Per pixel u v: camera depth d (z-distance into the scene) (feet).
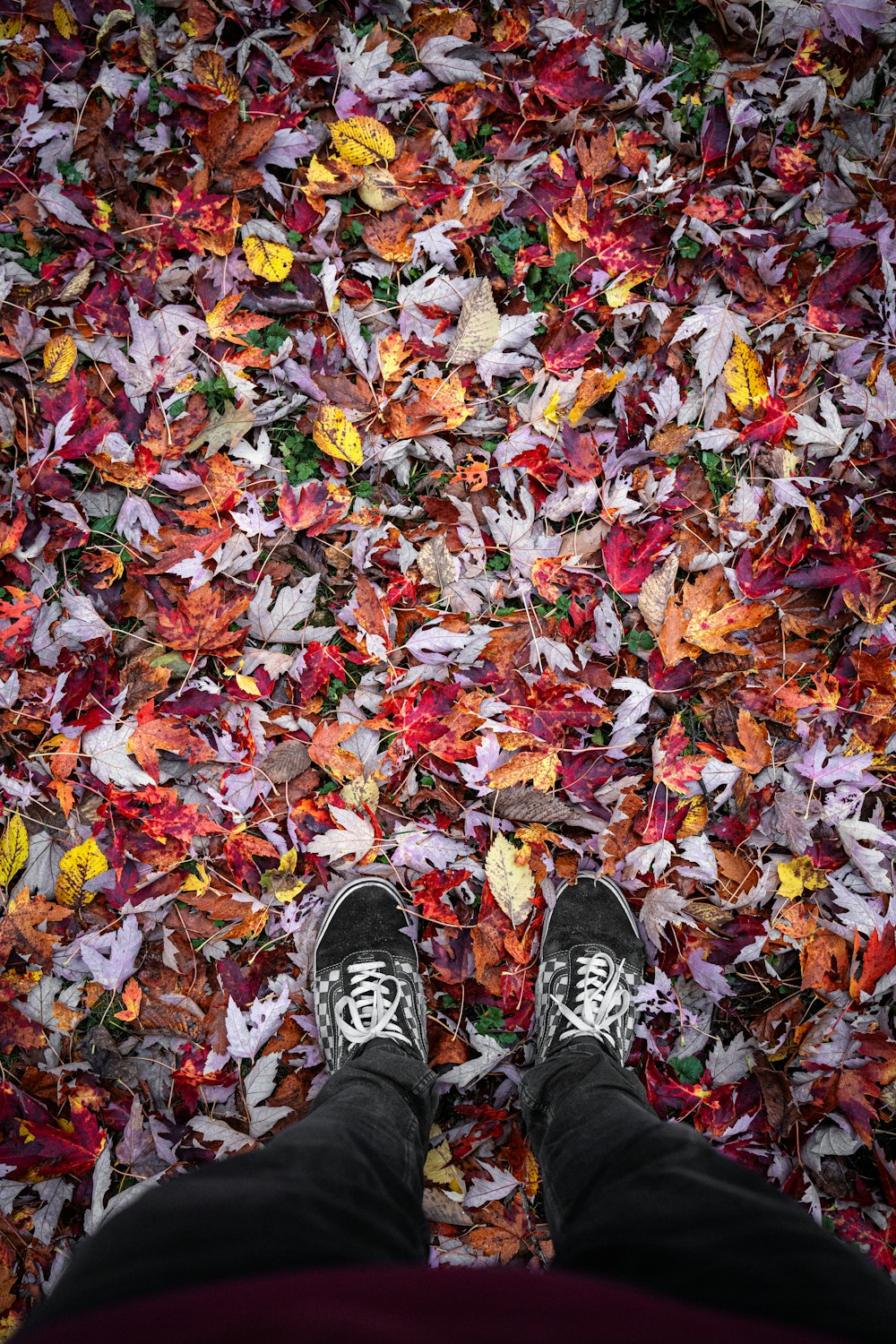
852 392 5.92
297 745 5.70
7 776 5.57
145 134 5.82
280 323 5.94
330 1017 5.54
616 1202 3.26
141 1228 2.56
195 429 5.81
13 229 5.82
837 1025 5.69
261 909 5.64
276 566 5.82
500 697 5.77
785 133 6.08
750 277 5.97
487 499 5.93
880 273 5.99
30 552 5.71
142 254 5.81
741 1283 2.45
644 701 5.75
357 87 5.74
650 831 5.78
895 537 6.06
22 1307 5.25
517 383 5.92
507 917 5.59
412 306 5.83
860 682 5.85
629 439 5.92
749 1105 5.64
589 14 5.92
